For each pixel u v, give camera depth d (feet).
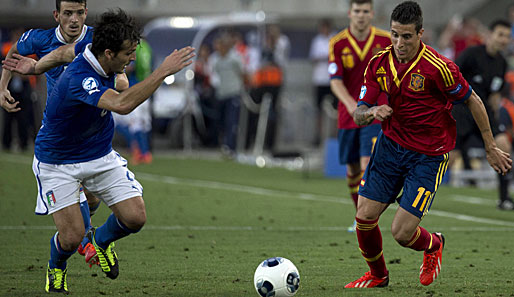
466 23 203.62
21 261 73.61
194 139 208.54
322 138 185.06
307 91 234.17
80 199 64.44
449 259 77.92
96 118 56.70
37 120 208.13
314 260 76.13
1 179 141.49
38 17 264.11
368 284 63.31
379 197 61.46
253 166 178.29
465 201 131.03
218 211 112.68
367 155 91.20
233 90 188.03
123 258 76.13
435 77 58.54
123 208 58.59
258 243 86.43
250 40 230.89
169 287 62.75
